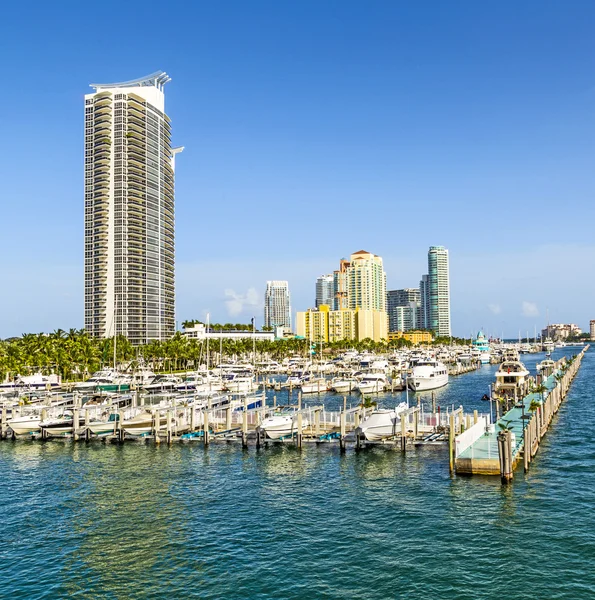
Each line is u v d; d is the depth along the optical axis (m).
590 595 32.69
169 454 69.94
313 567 37.09
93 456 70.19
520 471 58.34
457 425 71.19
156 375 163.62
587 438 75.44
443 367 153.38
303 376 162.88
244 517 47.22
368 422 69.56
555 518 44.69
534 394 103.44
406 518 45.69
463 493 51.53
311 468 62.34
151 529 44.88
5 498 54.09
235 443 74.12
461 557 37.94
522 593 33.00
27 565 38.72
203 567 37.66
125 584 35.59
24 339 174.88
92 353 176.12
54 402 105.75
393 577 35.28
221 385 134.25
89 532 44.56
